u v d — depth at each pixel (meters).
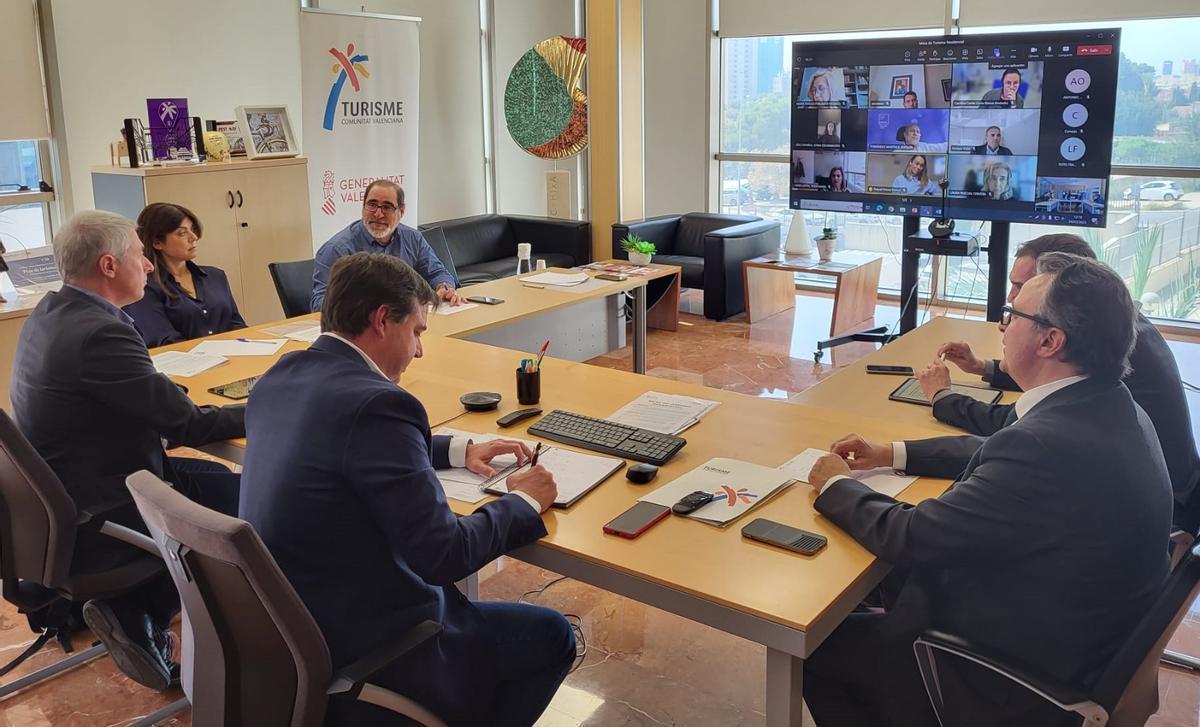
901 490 2.15
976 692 1.75
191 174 5.61
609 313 5.42
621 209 7.36
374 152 6.86
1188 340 6.55
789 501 2.12
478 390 2.92
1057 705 1.64
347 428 1.73
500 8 8.38
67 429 2.46
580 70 7.82
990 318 5.79
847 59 5.86
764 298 7.23
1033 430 1.73
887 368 3.24
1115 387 1.77
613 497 2.15
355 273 1.90
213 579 1.66
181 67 6.27
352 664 1.69
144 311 3.79
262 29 6.66
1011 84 5.34
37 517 2.31
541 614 2.13
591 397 2.85
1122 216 6.84
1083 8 6.51
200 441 2.56
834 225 8.10
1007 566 1.74
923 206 5.81
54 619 2.58
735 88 8.30
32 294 4.35
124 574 2.45
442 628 1.78
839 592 1.73
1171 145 6.55
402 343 1.96
